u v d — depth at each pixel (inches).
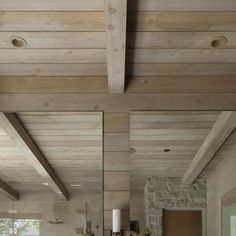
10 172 154.5
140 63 126.3
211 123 142.6
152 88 132.6
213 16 105.4
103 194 127.7
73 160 150.3
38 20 106.3
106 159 129.7
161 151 143.2
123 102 132.3
